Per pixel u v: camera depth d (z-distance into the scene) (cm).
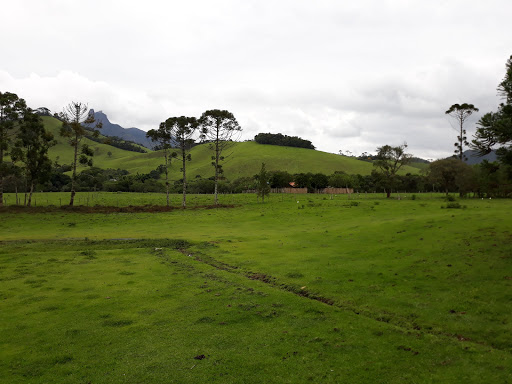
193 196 8244
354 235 2631
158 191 11025
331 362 863
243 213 4831
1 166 4847
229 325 1105
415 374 801
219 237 2966
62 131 5328
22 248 2520
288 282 1586
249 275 1758
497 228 2155
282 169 16912
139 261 2102
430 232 2341
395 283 1469
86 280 1666
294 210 4756
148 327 1103
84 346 980
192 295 1415
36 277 1720
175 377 813
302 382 782
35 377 825
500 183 1759
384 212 3997
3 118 5138
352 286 1472
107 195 8044
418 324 1087
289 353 916
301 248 2336
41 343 1002
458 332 1014
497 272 1431
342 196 7938
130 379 809
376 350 920
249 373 824
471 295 1252
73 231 3522
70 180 10700
